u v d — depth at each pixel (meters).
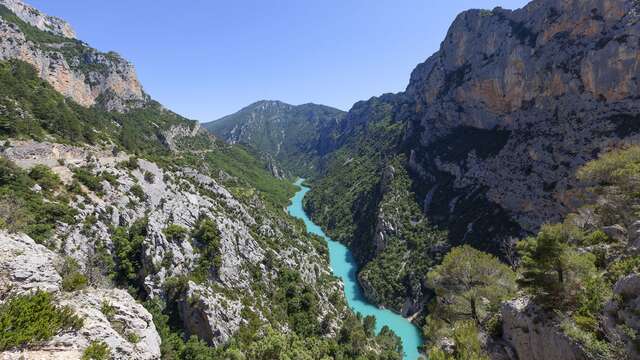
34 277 19.83
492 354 28.64
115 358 16.53
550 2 110.81
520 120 113.12
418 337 85.88
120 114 155.75
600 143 84.06
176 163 109.56
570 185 85.44
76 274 23.02
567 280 26.66
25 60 123.00
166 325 52.72
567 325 23.52
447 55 159.00
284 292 76.94
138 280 59.19
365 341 70.75
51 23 198.75
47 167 65.06
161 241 62.66
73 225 55.28
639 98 82.88
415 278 103.12
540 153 98.31
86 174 69.25
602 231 35.66
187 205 79.19
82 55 170.75
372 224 140.00
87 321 17.72
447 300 38.41
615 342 20.02
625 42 86.50
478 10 145.25
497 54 125.56
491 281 35.88
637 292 20.98
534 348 25.69
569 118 95.62
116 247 60.38
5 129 71.75
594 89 91.50
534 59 109.88
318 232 168.25
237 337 54.88
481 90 129.00
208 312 54.66
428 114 161.50
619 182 42.16
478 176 117.31
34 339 14.99
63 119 87.75
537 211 91.31
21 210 40.56
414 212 130.12
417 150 158.50
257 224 101.44
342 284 107.06
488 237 97.62
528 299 28.53
